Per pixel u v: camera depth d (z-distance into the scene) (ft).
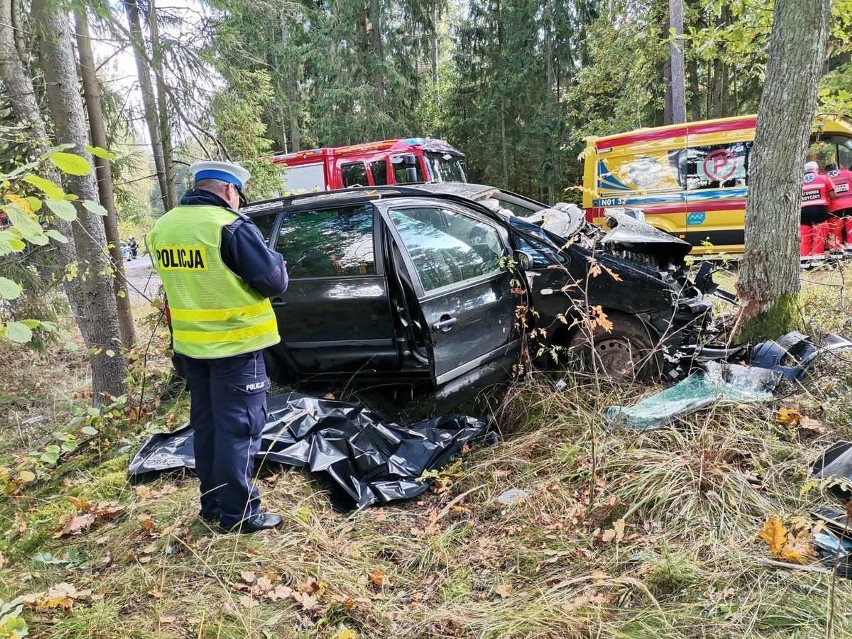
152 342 16.46
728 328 14.35
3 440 17.57
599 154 32.17
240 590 7.64
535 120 63.98
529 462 10.79
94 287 17.40
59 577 8.20
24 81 17.13
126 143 22.77
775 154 12.77
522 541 8.71
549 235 14.21
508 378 13.10
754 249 13.30
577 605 7.03
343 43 61.67
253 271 8.05
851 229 25.21
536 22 64.13
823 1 12.02
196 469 9.05
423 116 71.41
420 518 9.70
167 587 7.68
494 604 7.49
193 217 8.09
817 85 12.48
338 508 9.89
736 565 7.31
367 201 11.73
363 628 7.13
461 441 11.59
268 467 10.52
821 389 11.16
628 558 7.85
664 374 12.98
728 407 10.78
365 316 11.83
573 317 13.48
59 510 10.43
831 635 5.84
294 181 38.45
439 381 10.75
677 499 8.71
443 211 12.78
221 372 8.37
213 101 21.18
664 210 30.42
